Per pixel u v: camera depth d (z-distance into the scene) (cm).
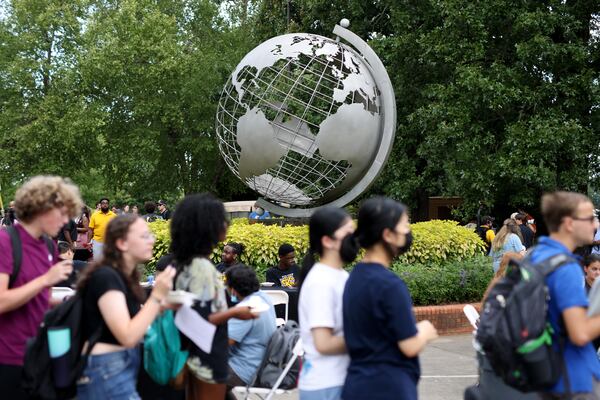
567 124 1522
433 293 1043
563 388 354
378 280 339
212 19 2906
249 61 1120
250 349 523
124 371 356
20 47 2733
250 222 1255
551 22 1565
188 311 390
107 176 2969
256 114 1075
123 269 368
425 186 1869
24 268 393
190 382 428
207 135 2800
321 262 382
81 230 1498
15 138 2659
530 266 354
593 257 603
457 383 724
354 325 343
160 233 1069
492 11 1597
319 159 1103
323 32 2072
